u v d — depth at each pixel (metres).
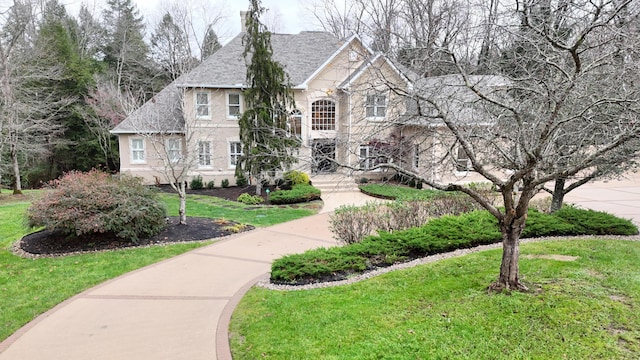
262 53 17.27
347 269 7.23
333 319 5.29
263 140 17.19
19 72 21.06
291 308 5.75
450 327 4.86
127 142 21.02
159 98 20.94
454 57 5.19
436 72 7.46
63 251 9.61
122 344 5.07
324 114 21.09
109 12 39.97
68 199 9.66
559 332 4.61
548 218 9.30
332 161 6.34
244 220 13.12
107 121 26.20
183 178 11.74
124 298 6.60
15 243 10.48
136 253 9.34
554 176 5.07
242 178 20.84
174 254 9.26
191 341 5.09
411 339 4.64
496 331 4.71
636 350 4.22
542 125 5.56
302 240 10.42
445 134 5.93
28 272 8.20
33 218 9.57
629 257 7.22
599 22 4.66
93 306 6.32
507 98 6.22
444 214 10.76
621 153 6.05
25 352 4.97
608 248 7.83
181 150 19.95
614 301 5.32
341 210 9.49
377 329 4.94
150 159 21.23
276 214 14.24
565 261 7.01
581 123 5.70
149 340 5.16
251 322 5.45
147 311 6.06
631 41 4.78
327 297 6.04
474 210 10.41
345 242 9.34
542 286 5.87
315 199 17.12
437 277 6.57
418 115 5.63
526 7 4.82
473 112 6.25
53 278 7.77
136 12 40.50
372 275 7.03
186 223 11.86
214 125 20.91
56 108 25.02
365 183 20.58
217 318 5.73
